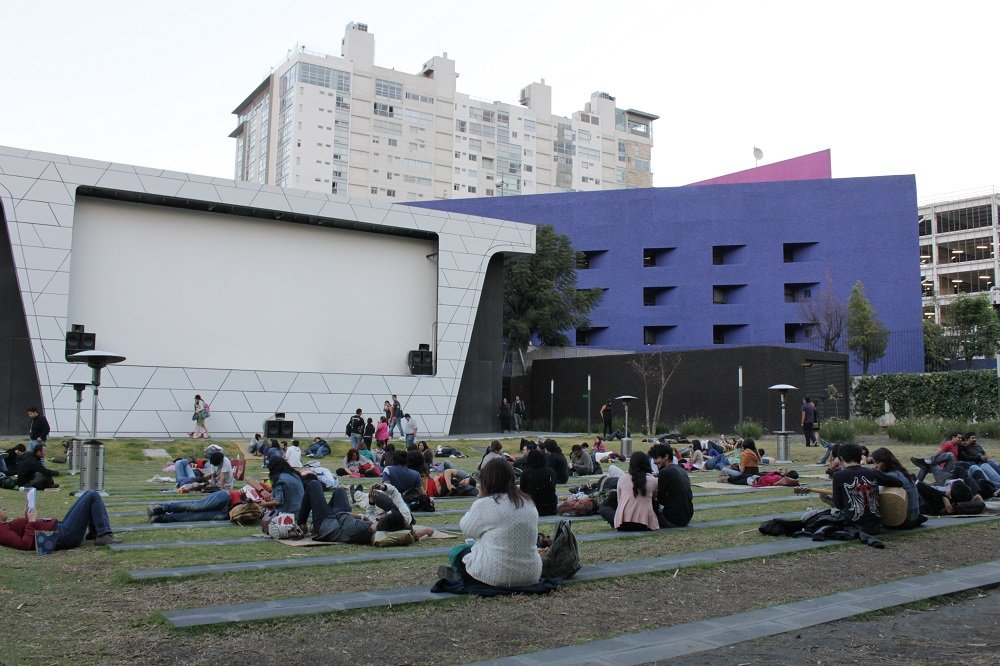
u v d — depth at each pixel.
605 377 41.53
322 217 31.02
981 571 7.30
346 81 113.44
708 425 33.50
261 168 121.19
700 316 60.41
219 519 10.48
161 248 28.78
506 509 6.24
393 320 33.31
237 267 30.17
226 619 5.30
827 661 4.71
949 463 12.98
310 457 25.27
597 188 137.88
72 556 7.68
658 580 6.85
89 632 5.10
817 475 18.67
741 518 10.95
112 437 26.61
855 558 7.87
